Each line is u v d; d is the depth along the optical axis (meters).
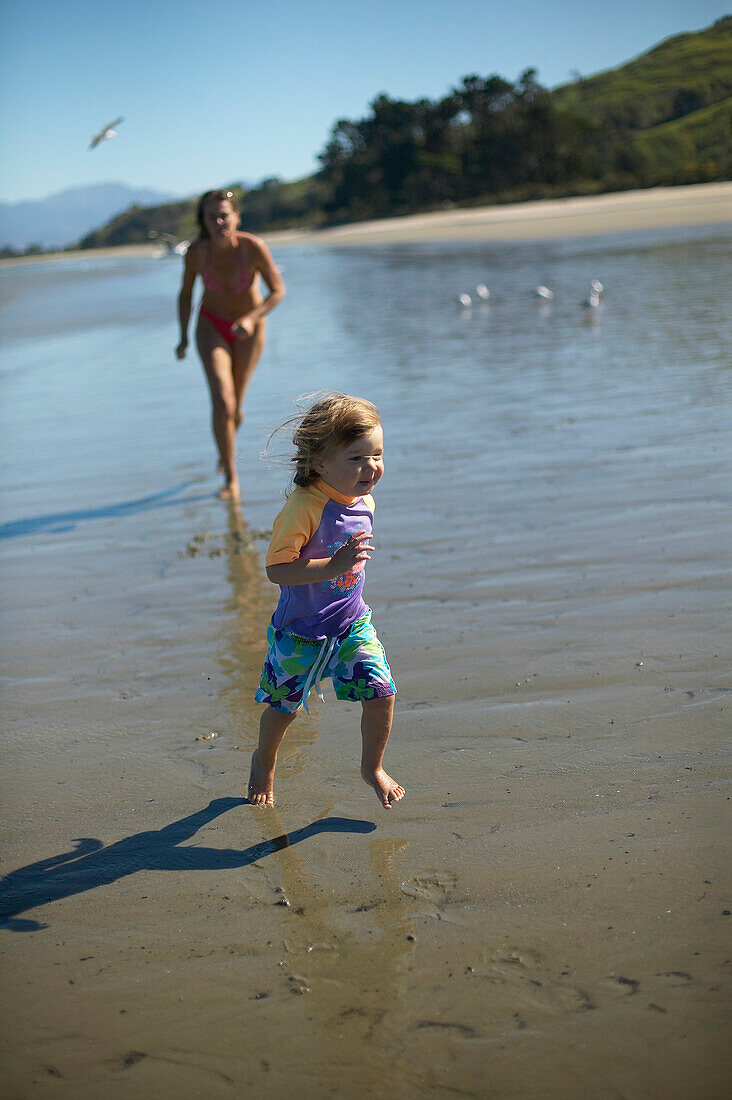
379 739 2.79
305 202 137.50
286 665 2.80
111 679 3.85
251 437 8.20
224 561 5.23
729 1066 1.80
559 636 3.87
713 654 3.59
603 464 6.30
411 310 17.45
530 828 2.63
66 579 5.13
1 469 7.89
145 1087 1.86
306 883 2.48
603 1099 1.76
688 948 2.11
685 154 100.62
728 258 20.36
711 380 8.52
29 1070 1.92
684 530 4.94
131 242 159.88
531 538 5.07
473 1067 1.85
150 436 8.74
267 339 14.86
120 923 2.37
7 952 2.28
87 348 16.64
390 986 2.08
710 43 145.62
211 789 3.01
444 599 4.37
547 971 2.08
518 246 34.59
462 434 7.52
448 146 104.38
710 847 2.46
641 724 3.14
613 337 11.62
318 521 2.72
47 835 2.80
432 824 2.70
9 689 3.81
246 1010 2.04
